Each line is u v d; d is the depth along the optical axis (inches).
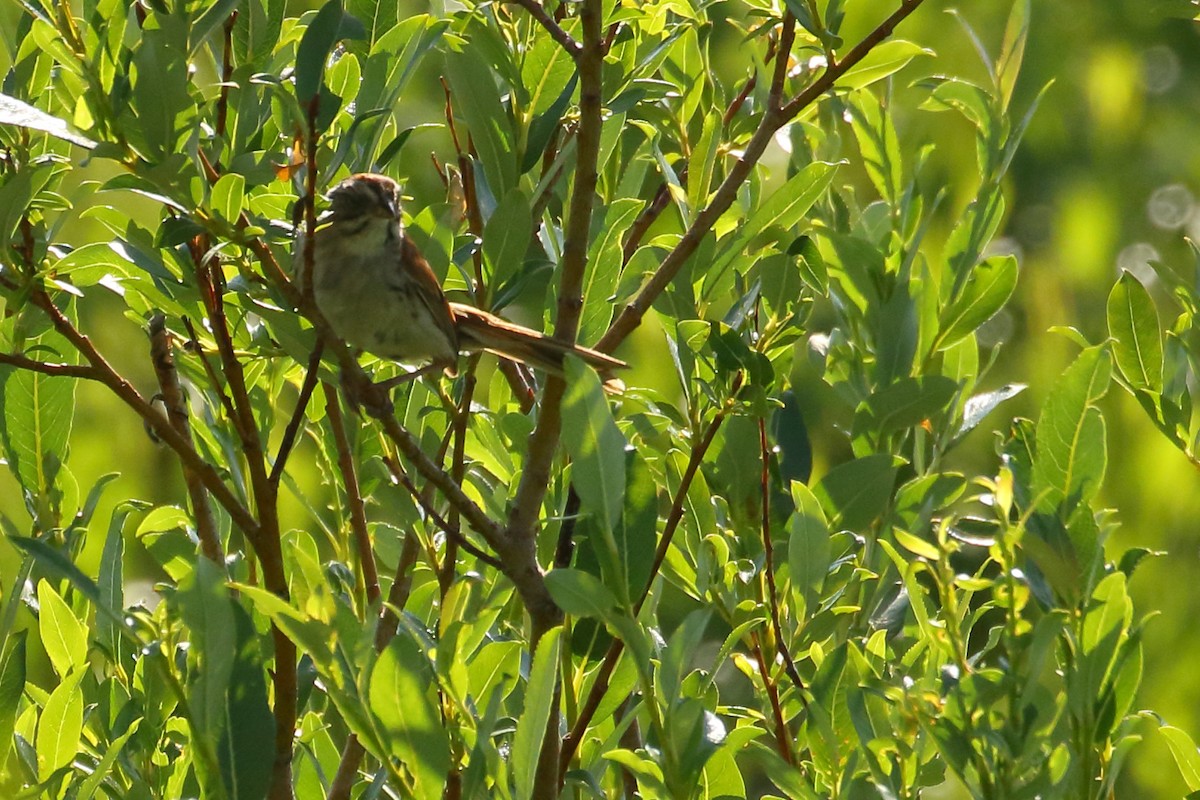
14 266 256.5
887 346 320.2
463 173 347.3
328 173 265.9
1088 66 749.9
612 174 374.3
